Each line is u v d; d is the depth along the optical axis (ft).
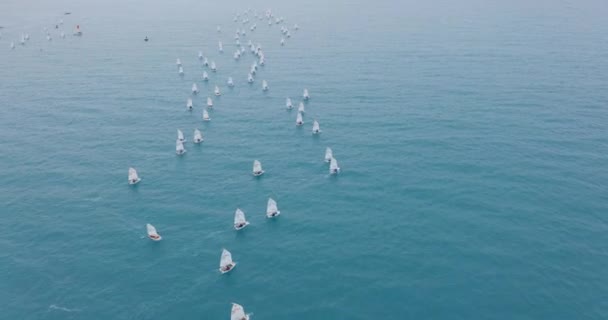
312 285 183.93
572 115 317.42
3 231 221.66
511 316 167.02
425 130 303.89
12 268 198.59
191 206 236.02
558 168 253.65
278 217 224.33
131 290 185.26
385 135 300.20
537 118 314.35
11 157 291.38
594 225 209.36
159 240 211.82
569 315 166.50
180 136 301.84
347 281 184.96
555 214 217.15
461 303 172.96
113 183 259.60
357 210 226.99
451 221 215.92
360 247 202.59
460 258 193.77
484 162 262.26
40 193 252.21
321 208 230.07
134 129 326.24
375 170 260.42
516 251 196.03
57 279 192.24
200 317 172.04
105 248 208.64
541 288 177.88
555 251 195.21
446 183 244.63
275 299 178.19
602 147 273.95
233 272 191.52
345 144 291.58
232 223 221.46
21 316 175.32
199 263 197.16
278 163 273.33
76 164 281.13
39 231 221.46
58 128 331.36
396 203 230.89
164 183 257.75
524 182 242.17
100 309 177.37
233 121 334.03
